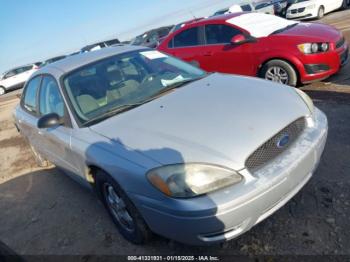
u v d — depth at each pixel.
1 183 5.07
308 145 2.49
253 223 2.29
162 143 2.41
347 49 5.96
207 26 6.52
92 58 3.70
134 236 2.79
